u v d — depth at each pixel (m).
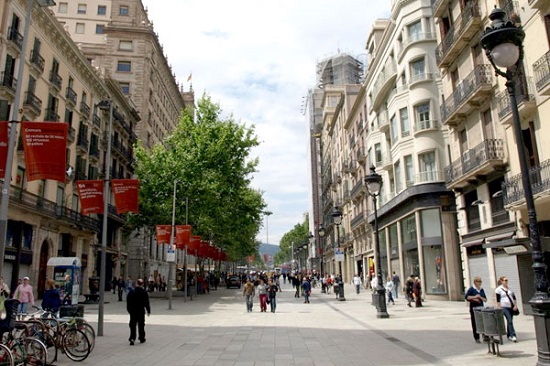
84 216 37.00
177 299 32.50
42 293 31.28
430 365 8.58
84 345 9.54
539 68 16.20
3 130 10.83
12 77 26.52
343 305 25.50
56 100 32.91
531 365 8.17
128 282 32.59
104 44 58.69
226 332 14.25
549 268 16.52
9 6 26.56
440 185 28.22
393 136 33.69
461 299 26.62
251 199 43.72
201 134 37.19
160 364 9.05
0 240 9.77
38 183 30.55
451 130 24.97
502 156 19.53
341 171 60.38
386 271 37.91
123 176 49.34
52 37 31.92
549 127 16.03
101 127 42.47
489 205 21.05
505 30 7.48
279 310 22.88
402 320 17.11
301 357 9.73
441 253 27.81
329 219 75.81
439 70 29.52
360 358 9.52
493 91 20.41
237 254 70.00
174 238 29.08
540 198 15.50
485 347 10.37
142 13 64.94
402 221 33.06
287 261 172.50
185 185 35.12
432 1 28.28
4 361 7.50
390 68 34.31
